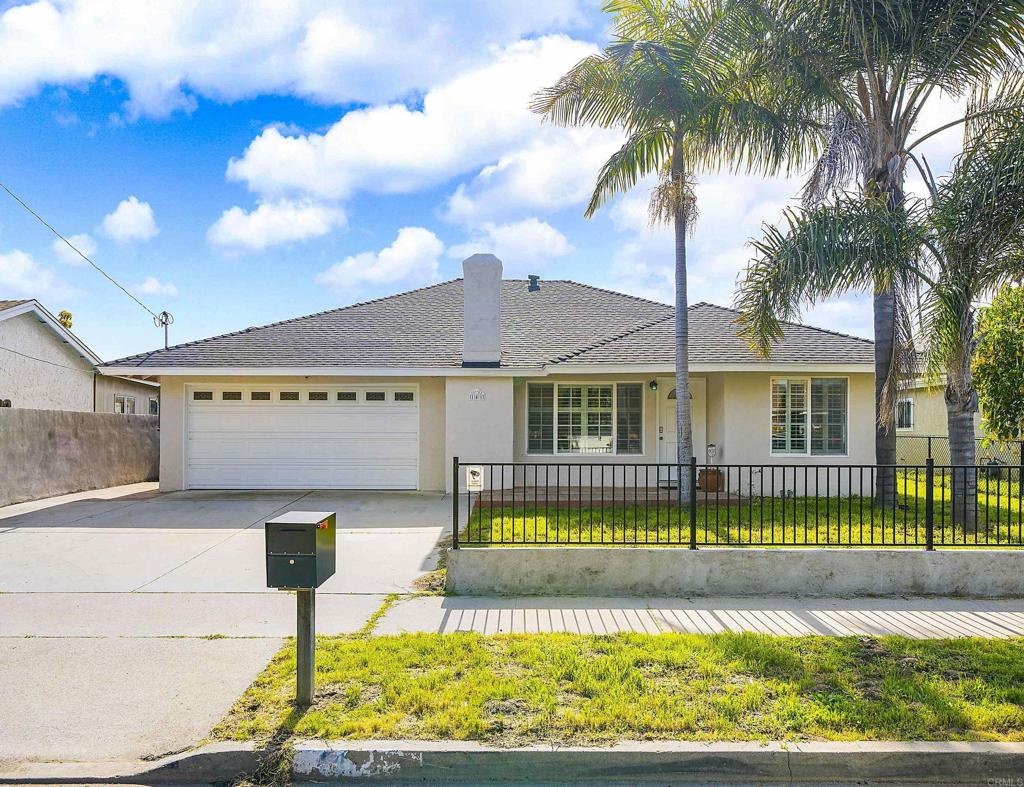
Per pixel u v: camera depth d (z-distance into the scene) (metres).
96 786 3.23
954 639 4.95
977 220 7.64
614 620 5.44
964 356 7.98
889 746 3.40
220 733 3.57
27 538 8.67
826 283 7.93
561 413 13.45
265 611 5.65
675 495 11.61
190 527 9.46
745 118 9.80
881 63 8.88
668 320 14.41
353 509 10.98
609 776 3.34
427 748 3.38
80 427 14.02
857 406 12.55
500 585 6.24
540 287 17.61
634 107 10.12
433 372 12.72
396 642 4.79
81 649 4.76
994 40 8.48
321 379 13.41
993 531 7.99
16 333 16.48
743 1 9.27
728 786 3.31
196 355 13.40
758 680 4.16
